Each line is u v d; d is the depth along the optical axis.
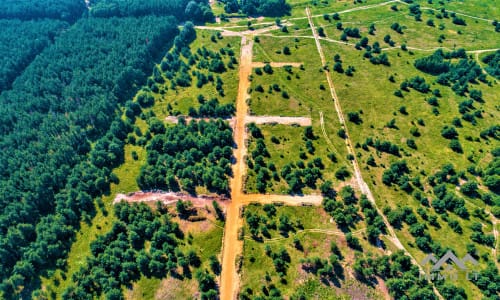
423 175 116.62
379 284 89.94
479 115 136.75
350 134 132.38
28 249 99.25
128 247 99.56
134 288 91.62
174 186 117.00
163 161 122.38
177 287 91.62
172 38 199.88
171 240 100.38
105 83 156.00
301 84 156.62
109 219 109.44
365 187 114.12
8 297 92.81
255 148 126.56
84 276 93.38
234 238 102.12
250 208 109.19
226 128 135.50
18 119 136.75
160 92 157.88
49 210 113.19
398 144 127.88
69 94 150.50
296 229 102.94
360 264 92.38
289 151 126.44
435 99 143.25
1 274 95.88
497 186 110.06
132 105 147.38
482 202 108.25
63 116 140.88
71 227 106.75
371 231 97.88
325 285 90.06
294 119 139.50
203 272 92.25
